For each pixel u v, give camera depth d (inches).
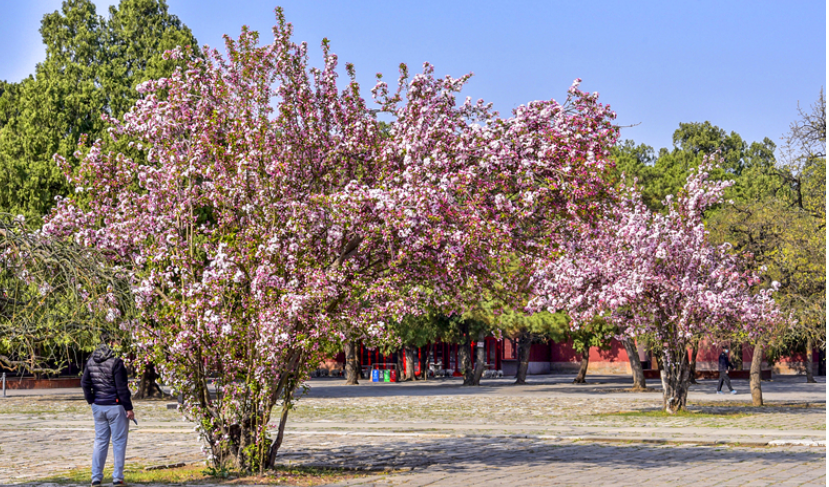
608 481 423.5
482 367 1787.6
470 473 460.1
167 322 456.8
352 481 428.8
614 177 480.4
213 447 461.4
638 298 877.8
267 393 446.6
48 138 1339.8
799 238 1026.7
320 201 435.8
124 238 473.7
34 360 574.6
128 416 424.5
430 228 437.7
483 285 481.4
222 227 466.9
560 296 900.6
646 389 1535.4
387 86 490.6
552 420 866.8
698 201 927.0
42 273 526.9
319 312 439.2
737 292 907.4
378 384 1942.7
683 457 533.6
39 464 524.7
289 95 479.8
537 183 467.8
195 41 1496.1
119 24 1545.3
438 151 455.8
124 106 1408.7
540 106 470.0
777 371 2425.0
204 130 478.9
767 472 451.8
